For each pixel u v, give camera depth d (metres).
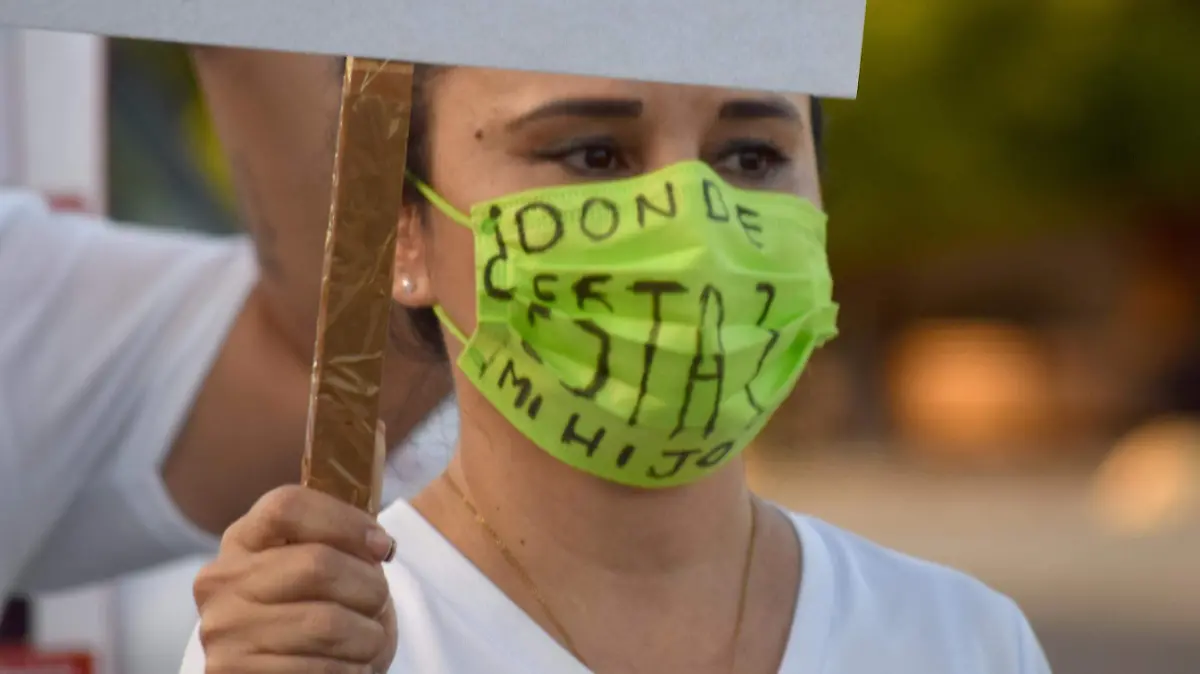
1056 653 19.09
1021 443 40.84
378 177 3.81
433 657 4.57
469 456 4.89
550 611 4.71
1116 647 19.28
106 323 6.93
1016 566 24.56
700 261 4.48
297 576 3.85
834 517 29.92
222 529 7.22
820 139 5.34
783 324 4.72
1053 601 21.91
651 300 4.50
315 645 3.85
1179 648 19.16
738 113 4.68
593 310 4.57
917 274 42.41
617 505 4.70
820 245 4.91
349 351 3.88
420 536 4.85
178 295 7.07
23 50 7.71
